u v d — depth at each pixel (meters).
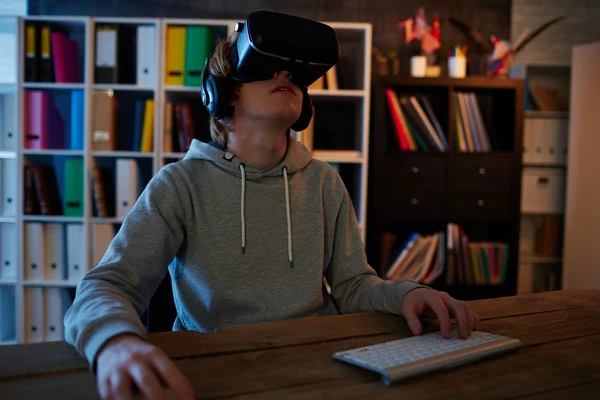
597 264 2.96
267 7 3.06
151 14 3.03
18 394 0.55
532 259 3.15
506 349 0.72
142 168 3.00
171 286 1.14
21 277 2.65
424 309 0.87
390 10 3.12
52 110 2.76
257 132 1.07
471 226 3.20
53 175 2.82
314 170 1.19
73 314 0.69
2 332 2.81
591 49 2.96
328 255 1.16
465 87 2.82
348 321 0.86
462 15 3.16
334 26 2.66
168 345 0.72
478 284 2.83
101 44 2.67
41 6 2.99
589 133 2.97
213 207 1.06
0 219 2.69
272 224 1.08
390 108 2.82
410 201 2.76
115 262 0.87
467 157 2.77
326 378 0.61
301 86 1.04
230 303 1.03
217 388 0.57
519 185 2.79
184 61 2.68
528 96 3.15
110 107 2.66
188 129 2.67
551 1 3.20
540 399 0.56
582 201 2.99
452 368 0.65
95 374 0.59
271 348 0.72
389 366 0.61
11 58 3.15
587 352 0.73
